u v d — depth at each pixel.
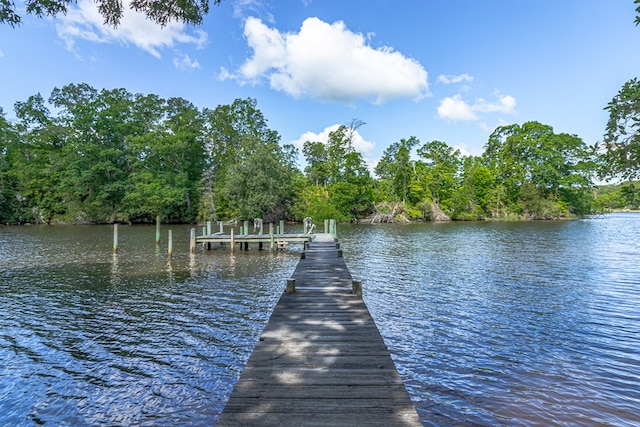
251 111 52.91
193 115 48.25
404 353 6.19
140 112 46.66
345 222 48.34
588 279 12.00
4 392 5.03
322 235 21.77
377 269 14.23
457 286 11.22
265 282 11.80
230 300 9.59
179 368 5.73
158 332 7.25
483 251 19.25
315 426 2.62
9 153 43.62
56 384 5.25
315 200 48.59
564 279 12.05
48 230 33.59
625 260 15.81
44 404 4.74
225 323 7.77
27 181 41.78
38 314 8.40
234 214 43.69
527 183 52.12
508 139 54.56
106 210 42.06
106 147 42.75
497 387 5.01
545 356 6.03
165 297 9.89
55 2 4.42
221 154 49.97
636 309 8.59
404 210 50.03
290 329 4.95
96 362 5.94
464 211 52.75
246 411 2.84
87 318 8.11
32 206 42.47
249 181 41.72
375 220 48.00
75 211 41.53
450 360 5.91
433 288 10.97
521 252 18.69
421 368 5.62
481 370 5.54
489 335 7.02
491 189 53.91
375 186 56.62
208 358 6.08
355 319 5.39
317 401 3.00
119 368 5.73
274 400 3.02
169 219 44.69
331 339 4.55
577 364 5.72
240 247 20.89
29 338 6.95
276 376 3.49
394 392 3.15
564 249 19.64
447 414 4.36
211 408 4.64
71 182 39.69
